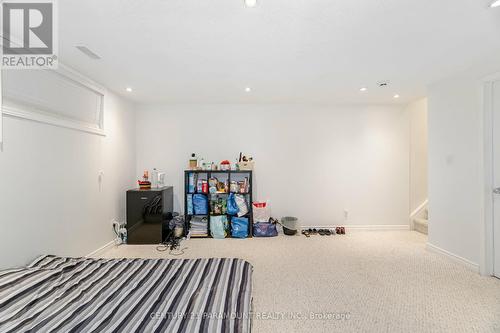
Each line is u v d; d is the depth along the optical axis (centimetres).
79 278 178
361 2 143
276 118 402
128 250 309
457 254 267
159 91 326
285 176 404
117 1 140
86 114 273
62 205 234
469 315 177
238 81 287
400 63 234
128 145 366
